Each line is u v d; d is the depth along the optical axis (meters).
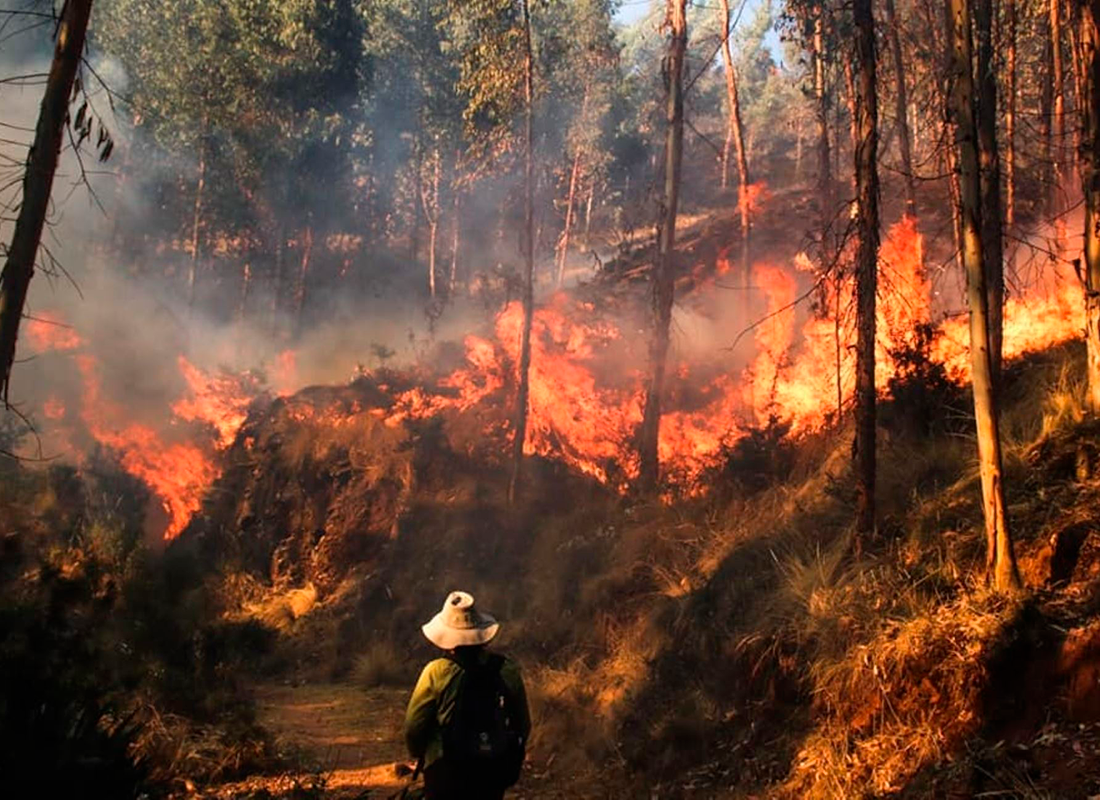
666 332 17.45
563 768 10.05
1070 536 7.96
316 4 44.03
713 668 10.01
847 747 7.57
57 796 6.54
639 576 13.60
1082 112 10.08
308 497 20.84
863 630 8.29
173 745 9.41
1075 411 9.78
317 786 9.20
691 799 8.34
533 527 18.34
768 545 11.39
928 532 9.29
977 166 7.92
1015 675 7.06
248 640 16.59
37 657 7.70
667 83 18.06
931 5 21.03
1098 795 5.58
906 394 12.58
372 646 16.45
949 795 6.41
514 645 13.95
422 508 19.50
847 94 13.91
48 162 6.77
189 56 42.88
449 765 5.54
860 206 10.22
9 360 6.55
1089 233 9.84
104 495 18.25
